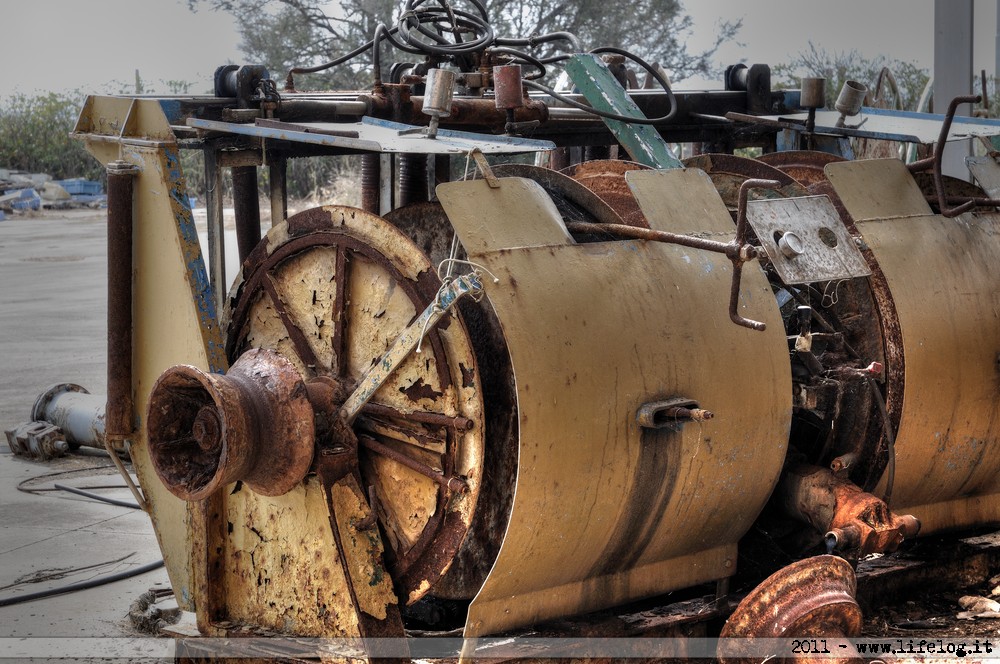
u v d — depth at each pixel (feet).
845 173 13.39
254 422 10.50
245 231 16.88
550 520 10.35
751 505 12.05
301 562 11.25
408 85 16.11
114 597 15.21
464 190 10.49
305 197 59.47
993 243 14.14
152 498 12.87
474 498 10.37
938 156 13.23
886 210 13.48
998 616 13.46
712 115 19.12
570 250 10.79
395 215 12.28
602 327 10.56
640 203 11.69
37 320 38.14
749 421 11.59
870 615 13.55
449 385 10.44
